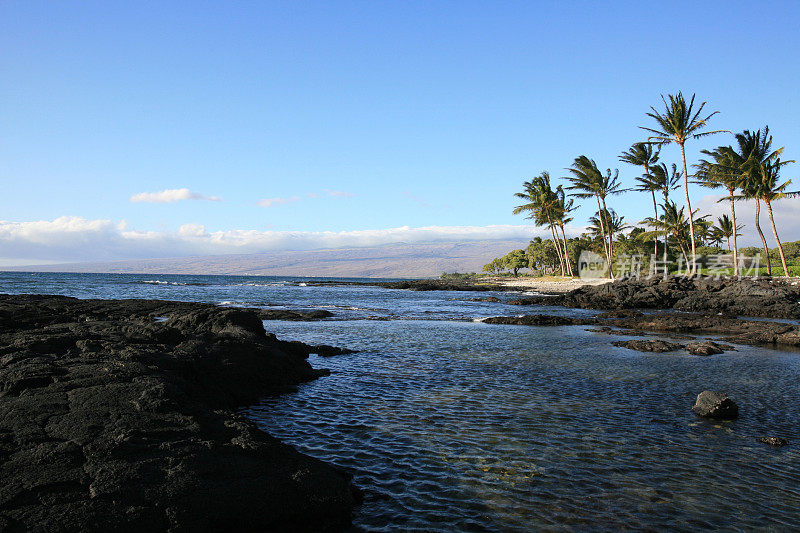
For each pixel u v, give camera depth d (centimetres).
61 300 3183
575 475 744
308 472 628
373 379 1425
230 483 558
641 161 6812
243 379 1202
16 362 839
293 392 1257
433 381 1402
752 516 626
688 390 1325
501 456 817
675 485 714
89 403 684
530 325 3023
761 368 1661
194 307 3077
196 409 755
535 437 916
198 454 592
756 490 703
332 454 815
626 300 4681
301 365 1469
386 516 605
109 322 1424
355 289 8244
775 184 5450
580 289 5266
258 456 633
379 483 702
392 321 3173
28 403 671
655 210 6919
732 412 1073
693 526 597
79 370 816
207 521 506
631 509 637
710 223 6656
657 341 2134
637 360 1792
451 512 618
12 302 2723
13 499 464
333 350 1872
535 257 12988
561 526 589
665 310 4456
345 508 602
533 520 602
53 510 460
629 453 841
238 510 530
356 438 901
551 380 1431
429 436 916
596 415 1070
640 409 1126
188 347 1188
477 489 688
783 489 708
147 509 490
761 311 3956
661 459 816
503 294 6931
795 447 888
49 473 509
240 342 1347
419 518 601
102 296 5253
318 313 3353
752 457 834
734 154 5612
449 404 1150
